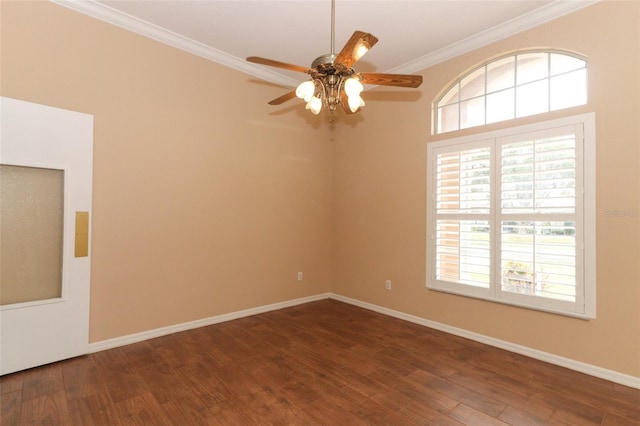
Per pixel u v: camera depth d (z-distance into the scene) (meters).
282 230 4.16
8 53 2.40
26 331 2.45
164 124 3.18
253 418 1.96
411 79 2.04
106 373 2.45
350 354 2.84
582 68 2.62
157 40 3.12
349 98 1.88
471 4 2.67
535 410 2.06
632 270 2.33
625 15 2.37
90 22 2.76
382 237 4.02
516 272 2.86
